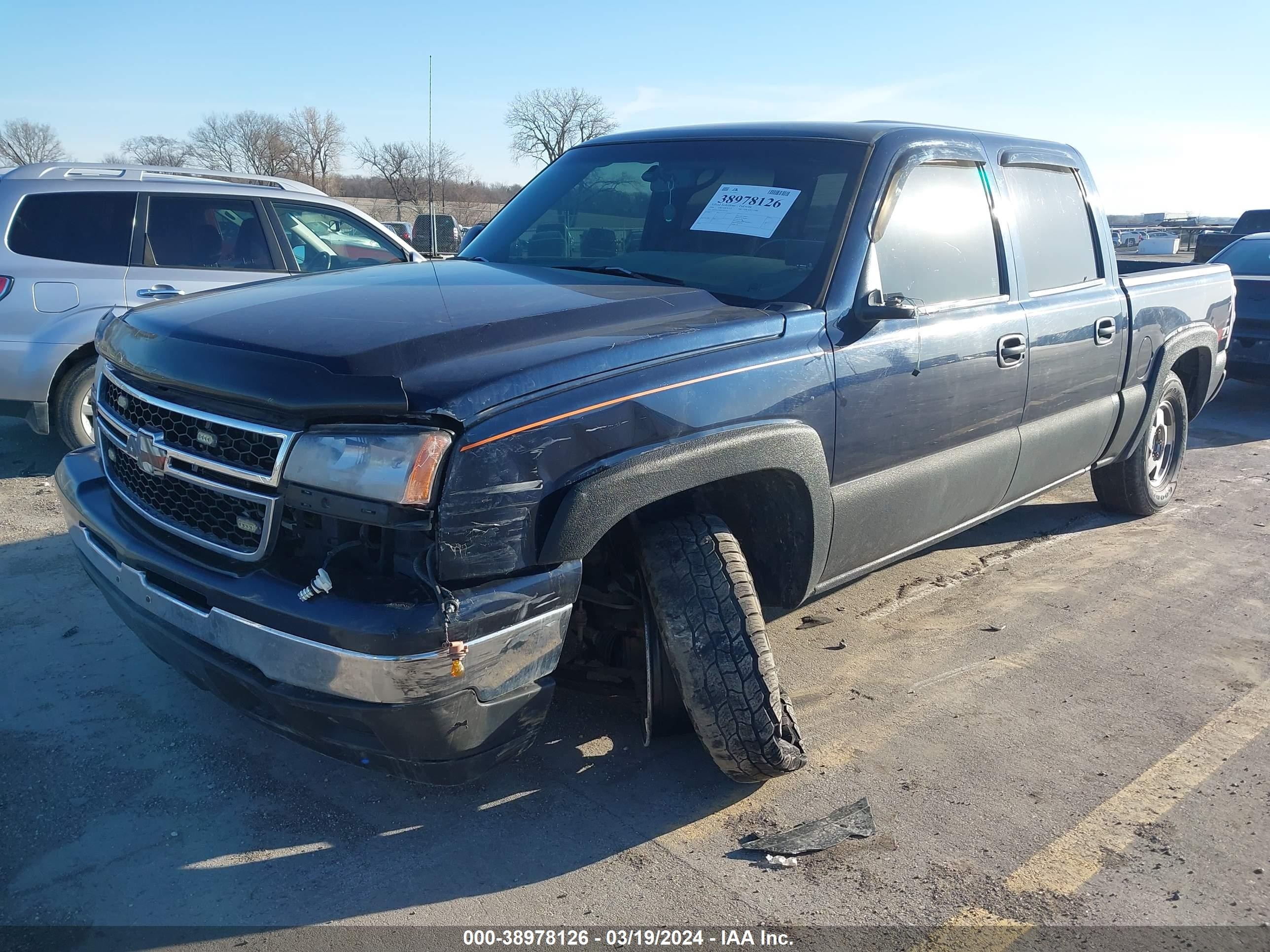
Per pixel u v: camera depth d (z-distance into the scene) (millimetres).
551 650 2424
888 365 3287
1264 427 8859
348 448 2213
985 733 3412
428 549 2229
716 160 3777
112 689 3465
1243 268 9922
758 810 2924
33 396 5887
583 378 2482
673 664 2727
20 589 4238
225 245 6570
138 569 2658
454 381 2283
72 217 6027
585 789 3004
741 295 3221
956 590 4750
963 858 2730
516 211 4152
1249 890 2639
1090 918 2514
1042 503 6270
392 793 2955
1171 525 5863
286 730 2492
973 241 3873
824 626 4281
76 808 2820
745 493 3119
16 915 2400
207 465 2434
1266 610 4598
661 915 2480
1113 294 4750
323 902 2490
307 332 2502
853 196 3385
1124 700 3678
